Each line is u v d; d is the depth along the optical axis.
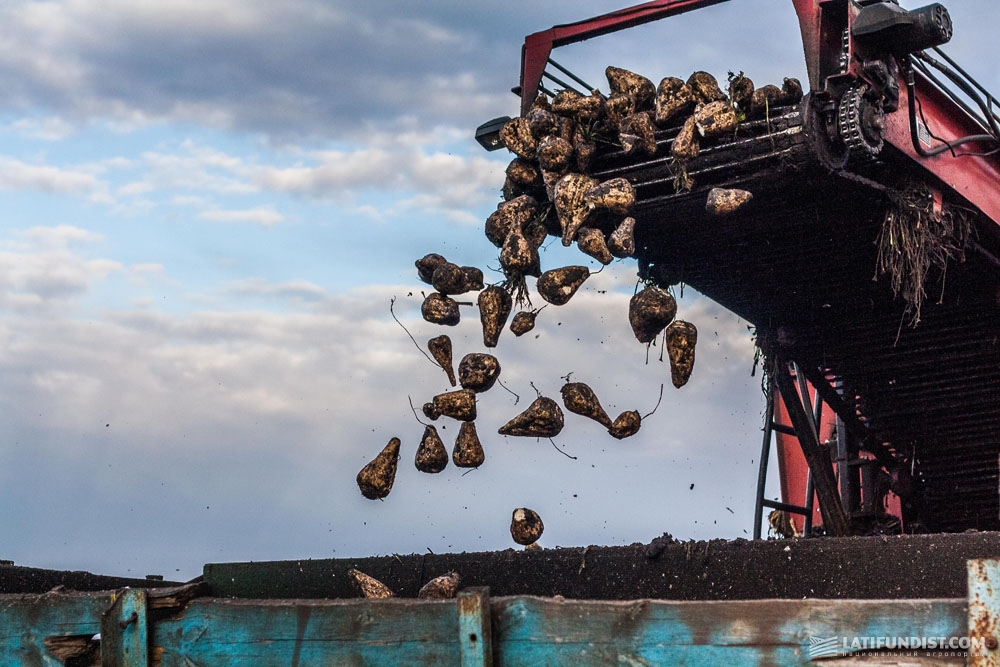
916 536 3.09
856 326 6.36
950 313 6.10
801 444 6.66
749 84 4.94
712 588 3.36
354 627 2.60
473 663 2.44
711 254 5.86
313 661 2.62
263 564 3.90
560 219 5.10
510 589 3.63
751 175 4.94
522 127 5.36
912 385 6.56
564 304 5.04
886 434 6.80
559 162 5.21
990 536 2.98
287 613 2.67
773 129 4.80
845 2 4.82
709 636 2.31
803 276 6.02
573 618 2.42
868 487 6.75
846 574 3.17
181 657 2.74
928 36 4.82
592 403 4.94
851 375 6.69
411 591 3.76
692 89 5.11
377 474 4.67
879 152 4.94
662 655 2.33
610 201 4.98
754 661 2.26
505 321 5.22
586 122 5.33
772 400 6.80
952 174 5.51
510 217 5.29
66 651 2.84
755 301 6.38
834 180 4.92
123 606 2.78
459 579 3.69
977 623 2.10
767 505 6.73
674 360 5.22
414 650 2.53
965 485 6.61
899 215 5.22
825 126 4.80
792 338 6.56
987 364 6.24
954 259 5.65
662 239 5.70
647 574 3.46
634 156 5.21
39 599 2.89
